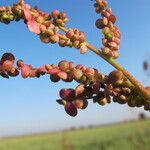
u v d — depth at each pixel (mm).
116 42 70
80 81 63
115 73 62
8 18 67
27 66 66
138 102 64
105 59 66
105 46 70
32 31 64
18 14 67
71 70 63
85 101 62
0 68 67
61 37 67
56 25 70
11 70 66
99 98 63
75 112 62
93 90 62
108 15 72
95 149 1117
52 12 70
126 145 915
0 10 67
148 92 64
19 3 67
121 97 64
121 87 64
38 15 66
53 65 65
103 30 71
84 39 67
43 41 67
